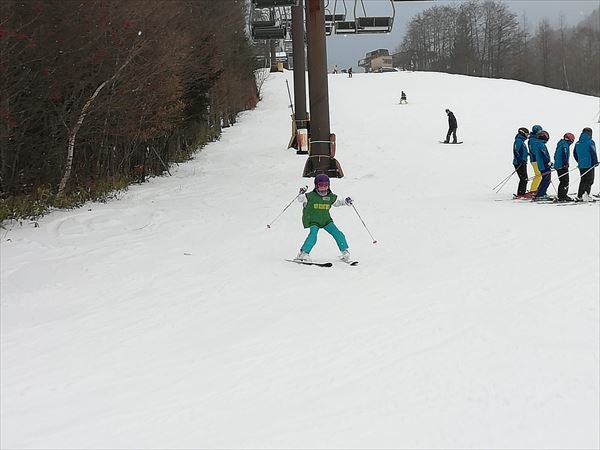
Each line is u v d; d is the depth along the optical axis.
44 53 10.89
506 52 100.44
